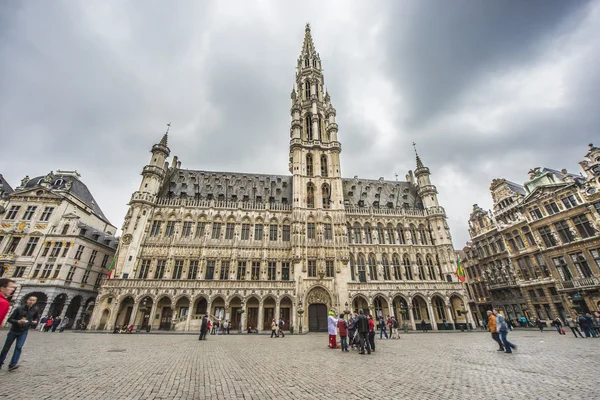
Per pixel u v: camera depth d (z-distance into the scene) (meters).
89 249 51.03
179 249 45.41
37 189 50.03
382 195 61.09
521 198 49.78
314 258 47.00
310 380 9.49
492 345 19.94
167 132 54.22
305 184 53.19
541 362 12.12
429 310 46.03
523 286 48.47
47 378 8.93
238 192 54.91
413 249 51.94
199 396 7.64
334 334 19.17
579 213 41.38
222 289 42.06
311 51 74.62
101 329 39.19
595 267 39.00
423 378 9.60
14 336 9.78
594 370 10.17
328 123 62.03
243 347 20.16
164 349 18.11
